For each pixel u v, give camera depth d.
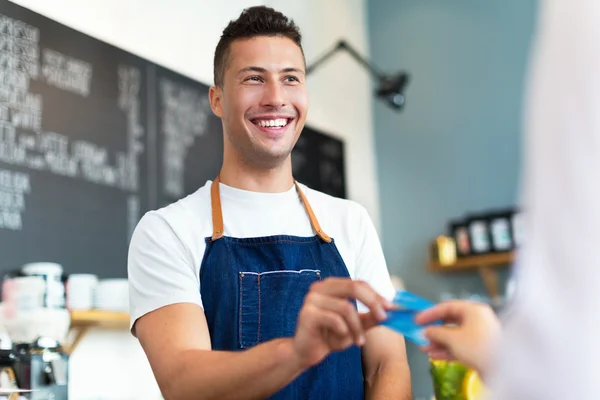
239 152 1.58
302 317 1.05
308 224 1.61
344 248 1.62
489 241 4.47
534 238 0.56
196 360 1.26
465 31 4.97
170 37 3.58
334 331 1.03
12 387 1.97
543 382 0.54
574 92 0.56
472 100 4.89
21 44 2.85
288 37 1.60
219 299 1.47
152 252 1.48
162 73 3.46
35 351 2.09
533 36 4.73
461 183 4.85
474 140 4.85
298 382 1.43
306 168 4.44
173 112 3.50
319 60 4.33
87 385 2.96
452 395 1.45
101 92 3.14
